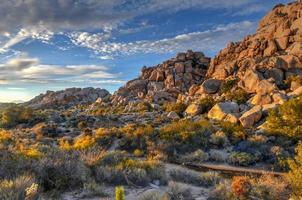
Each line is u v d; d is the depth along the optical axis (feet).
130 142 78.38
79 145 75.10
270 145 68.90
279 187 29.40
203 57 249.55
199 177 37.50
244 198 27.12
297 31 174.91
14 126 151.33
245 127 96.78
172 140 73.77
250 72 149.07
